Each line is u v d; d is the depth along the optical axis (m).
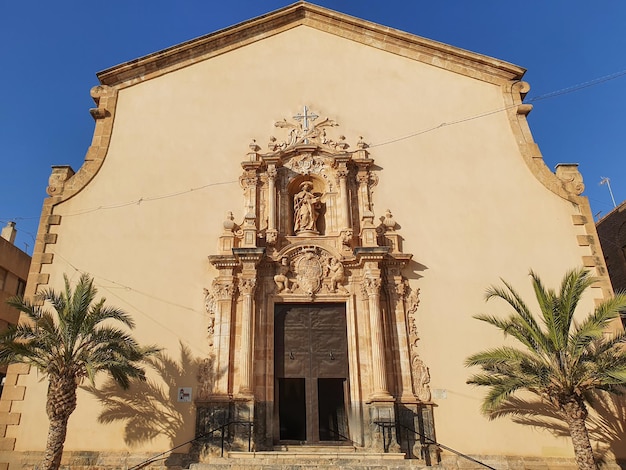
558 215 16.80
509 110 18.36
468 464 13.91
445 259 16.25
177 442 13.92
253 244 15.77
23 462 13.52
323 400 15.91
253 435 13.87
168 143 17.66
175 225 16.47
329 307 15.95
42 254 15.86
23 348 12.70
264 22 19.50
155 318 15.27
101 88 18.44
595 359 12.70
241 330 15.03
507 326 13.55
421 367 14.98
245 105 18.36
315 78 18.84
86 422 14.09
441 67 19.06
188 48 18.92
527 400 14.61
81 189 16.80
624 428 14.15
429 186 17.27
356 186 17.30
